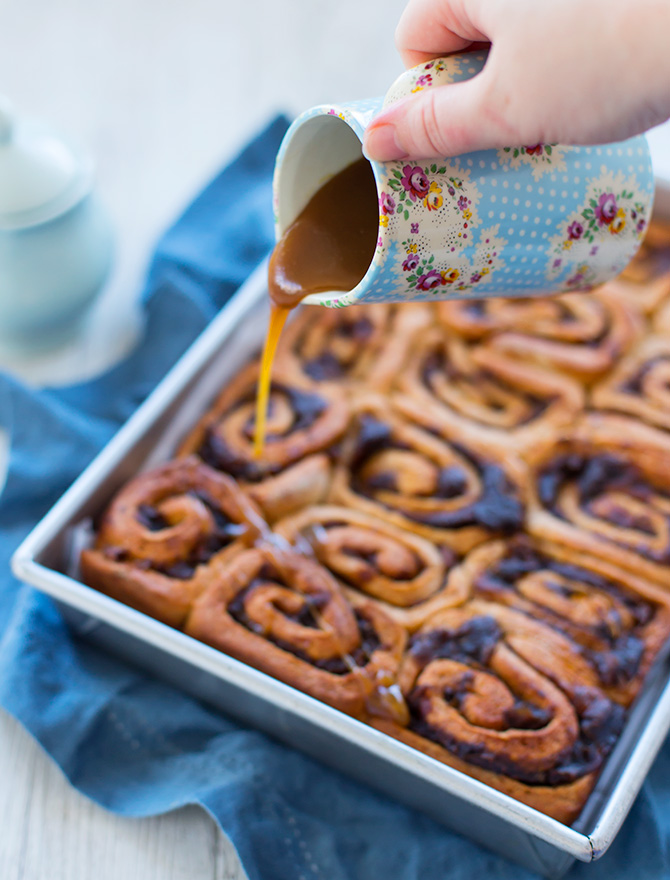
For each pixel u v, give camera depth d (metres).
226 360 0.71
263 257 0.80
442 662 0.62
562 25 0.49
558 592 0.64
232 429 0.69
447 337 0.72
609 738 0.60
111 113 0.89
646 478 0.67
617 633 0.63
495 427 0.69
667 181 0.73
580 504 0.67
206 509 0.66
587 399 0.70
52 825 0.62
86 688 0.65
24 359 0.79
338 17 0.94
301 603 0.63
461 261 0.54
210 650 0.60
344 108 0.53
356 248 0.58
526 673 0.61
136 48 0.93
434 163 0.52
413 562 0.65
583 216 0.55
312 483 0.67
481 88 0.50
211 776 0.62
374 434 0.68
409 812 0.62
